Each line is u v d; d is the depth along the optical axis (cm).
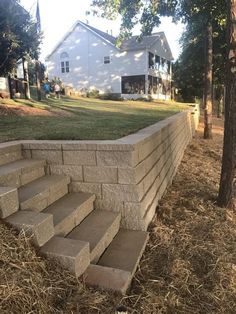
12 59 948
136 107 1619
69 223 321
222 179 455
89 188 386
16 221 255
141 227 372
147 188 413
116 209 379
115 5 731
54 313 217
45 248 257
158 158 488
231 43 421
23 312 200
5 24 841
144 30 760
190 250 341
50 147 392
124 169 368
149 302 256
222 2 590
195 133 1435
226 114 441
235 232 389
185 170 704
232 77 428
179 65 2988
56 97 1892
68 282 243
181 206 464
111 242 343
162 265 314
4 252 226
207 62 1173
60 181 367
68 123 675
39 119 759
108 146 369
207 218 421
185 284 283
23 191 324
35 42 952
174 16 712
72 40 2992
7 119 730
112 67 2891
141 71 2786
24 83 1248
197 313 254
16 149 392
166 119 761
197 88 2984
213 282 291
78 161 385
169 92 3619
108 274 268
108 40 2855
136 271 300
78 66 3017
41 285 224
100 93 2798
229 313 258
